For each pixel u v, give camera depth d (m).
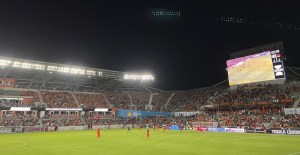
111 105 98.81
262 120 68.25
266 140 43.72
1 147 36.81
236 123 70.81
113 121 90.38
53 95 90.19
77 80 97.75
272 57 74.62
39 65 79.38
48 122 79.06
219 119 78.38
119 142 42.62
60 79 94.38
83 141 44.53
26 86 90.12
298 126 58.56
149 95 115.50
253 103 76.50
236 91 88.94
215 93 96.94
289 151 30.53
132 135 56.88
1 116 74.44
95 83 103.88
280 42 73.38
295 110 65.94
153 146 37.00
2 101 77.56
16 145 39.06
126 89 112.81
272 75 74.19
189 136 53.41
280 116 67.25
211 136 53.03
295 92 73.44
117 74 97.50
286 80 82.25
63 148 35.44
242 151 31.11
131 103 105.56
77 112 89.38
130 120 94.00
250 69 79.44
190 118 88.56
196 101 99.69
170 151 31.91
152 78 104.75
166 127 83.12
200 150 32.44
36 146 37.75
